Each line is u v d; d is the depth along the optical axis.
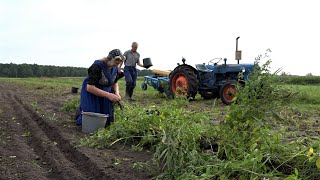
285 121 4.55
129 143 5.60
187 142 4.42
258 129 4.02
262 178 3.17
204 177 3.33
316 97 11.36
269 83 4.33
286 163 3.61
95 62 6.73
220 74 11.88
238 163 3.36
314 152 3.41
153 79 14.12
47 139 5.89
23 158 4.87
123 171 4.21
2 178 4.09
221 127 4.51
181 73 11.96
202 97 13.17
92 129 6.33
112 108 6.70
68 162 4.74
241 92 4.43
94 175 4.23
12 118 8.20
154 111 5.93
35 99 13.20
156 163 4.23
